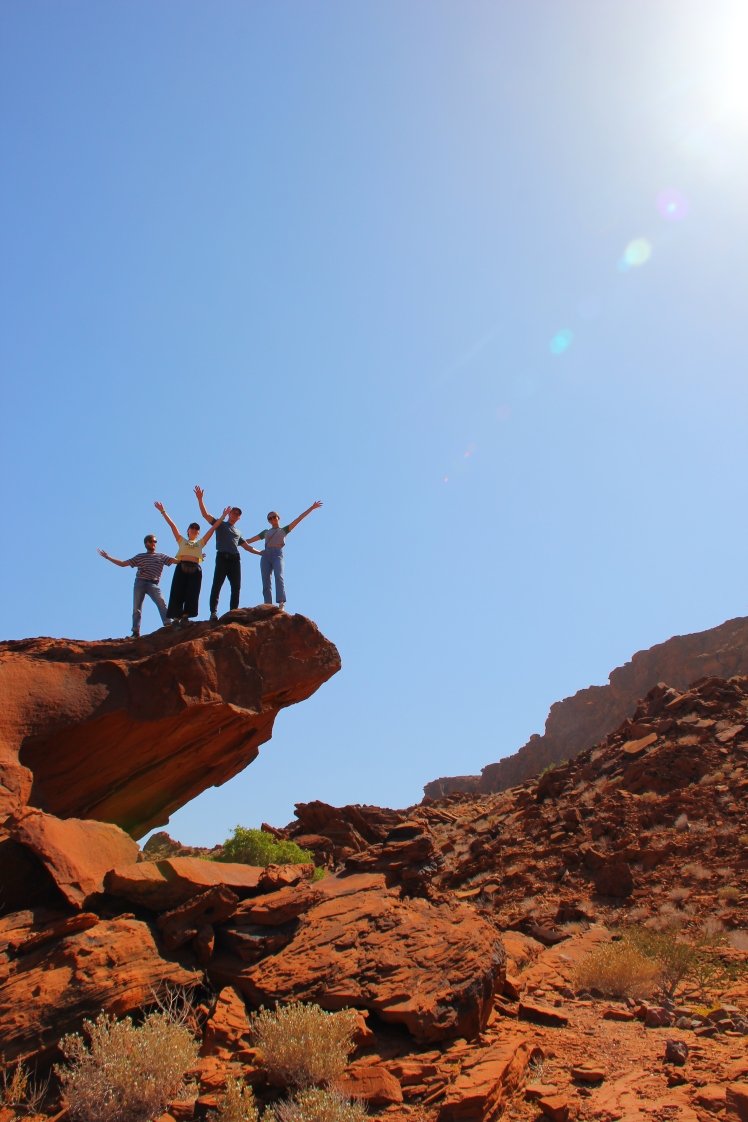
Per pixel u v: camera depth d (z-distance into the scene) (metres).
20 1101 7.07
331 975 9.17
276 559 16.33
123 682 13.29
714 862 21.94
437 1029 8.58
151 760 14.27
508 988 11.34
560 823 29.44
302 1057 7.45
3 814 10.59
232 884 10.38
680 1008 11.53
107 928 9.01
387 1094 7.27
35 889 9.66
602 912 21.12
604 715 91.12
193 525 15.88
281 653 15.00
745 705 33.75
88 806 14.02
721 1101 7.19
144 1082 6.91
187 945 9.44
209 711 13.77
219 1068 7.64
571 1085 8.04
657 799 27.61
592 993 13.14
